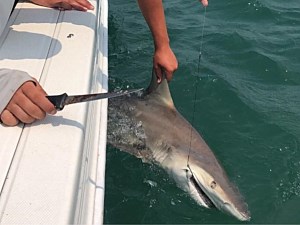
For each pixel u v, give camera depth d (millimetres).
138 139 2709
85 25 2156
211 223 2330
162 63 2609
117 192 2469
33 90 1438
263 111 3221
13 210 1156
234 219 2322
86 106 1596
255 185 2598
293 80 3652
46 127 1460
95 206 1408
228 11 4840
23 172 1275
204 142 2701
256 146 2896
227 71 3705
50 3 2307
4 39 1968
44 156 1340
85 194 1396
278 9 4891
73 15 2248
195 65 3734
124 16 4805
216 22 4617
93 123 1711
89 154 1555
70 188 1237
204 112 3201
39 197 1199
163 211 2381
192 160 2518
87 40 2020
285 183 2623
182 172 2514
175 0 5184
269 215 2412
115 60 3889
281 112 3223
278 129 3047
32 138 1407
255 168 2723
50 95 1579
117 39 4277
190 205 2426
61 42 1981
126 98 3016
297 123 3113
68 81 1716
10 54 1853
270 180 2637
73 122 1496
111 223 2277
